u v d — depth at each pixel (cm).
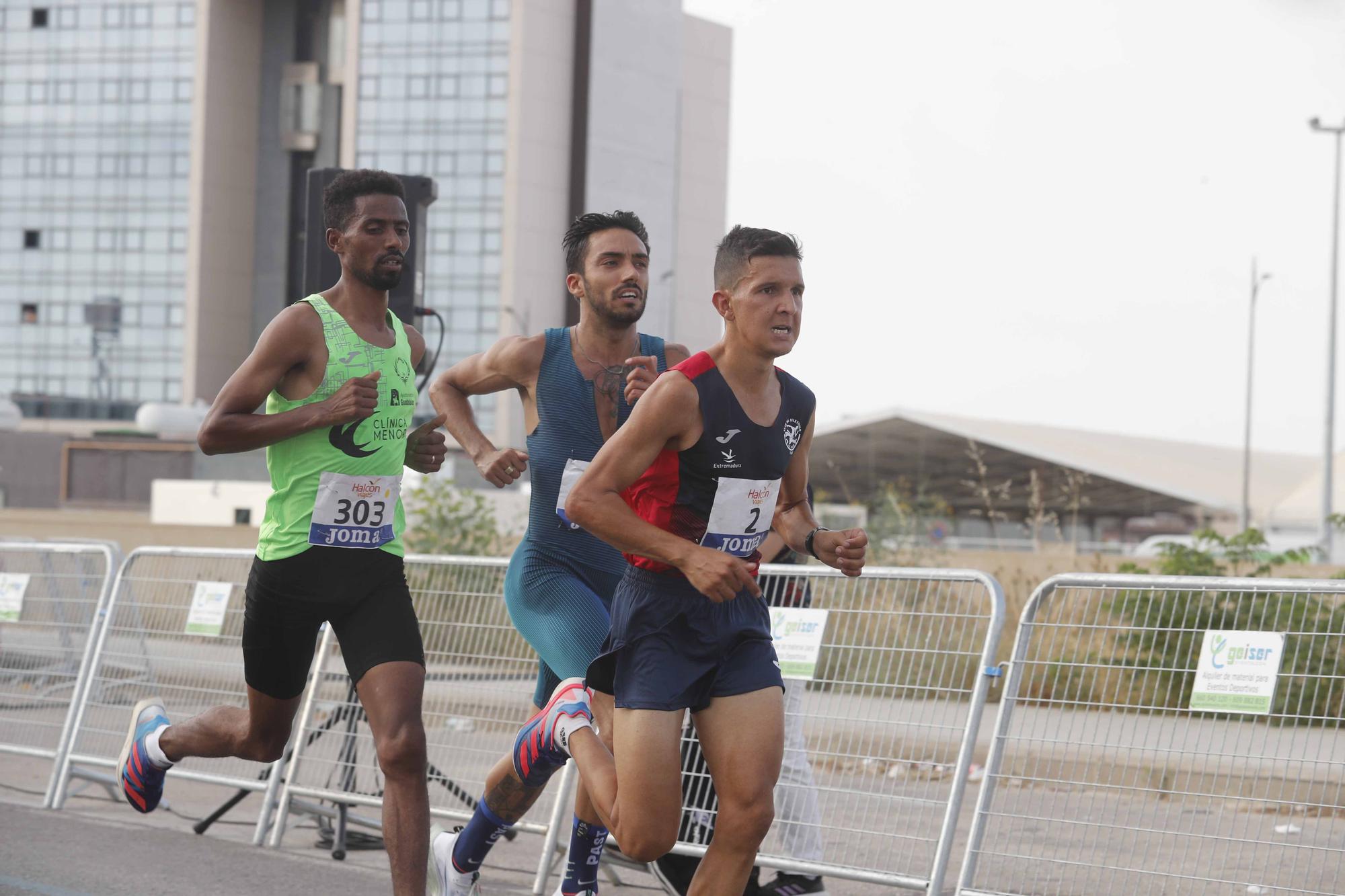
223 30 12431
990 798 743
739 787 526
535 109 11725
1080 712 737
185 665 1023
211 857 872
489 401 10894
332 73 12581
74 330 12431
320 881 814
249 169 12656
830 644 813
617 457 535
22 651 1149
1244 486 6575
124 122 12456
